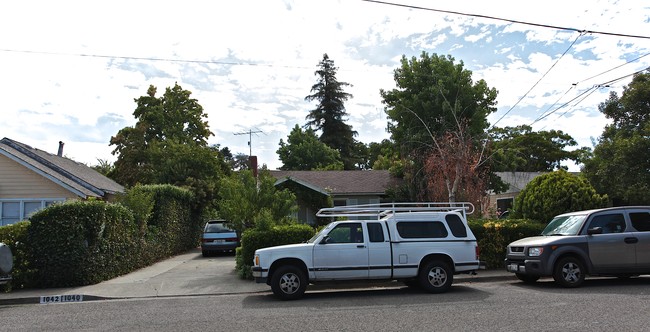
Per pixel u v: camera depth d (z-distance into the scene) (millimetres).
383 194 29234
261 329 8078
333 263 11562
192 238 28547
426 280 11758
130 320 9195
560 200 15820
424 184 27000
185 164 29766
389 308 9797
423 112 28047
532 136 50812
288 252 11531
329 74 59438
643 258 12109
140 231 18062
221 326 8414
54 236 13656
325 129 59062
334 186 29609
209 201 29359
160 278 15211
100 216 14336
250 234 14609
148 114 42062
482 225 15742
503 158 28469
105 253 14883
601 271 12047
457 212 12406
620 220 12422
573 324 7789
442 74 27906
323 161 55438
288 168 56500
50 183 21047
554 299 10203
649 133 23281
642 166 22891
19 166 21000
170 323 8797
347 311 9578
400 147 29578
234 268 17547
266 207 17250
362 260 11648
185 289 13289
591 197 15742
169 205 22625
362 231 11844
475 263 12016
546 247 12016
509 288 12203
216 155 34281
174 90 44375
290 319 8898
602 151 25078
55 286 13602
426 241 11922
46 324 9008
